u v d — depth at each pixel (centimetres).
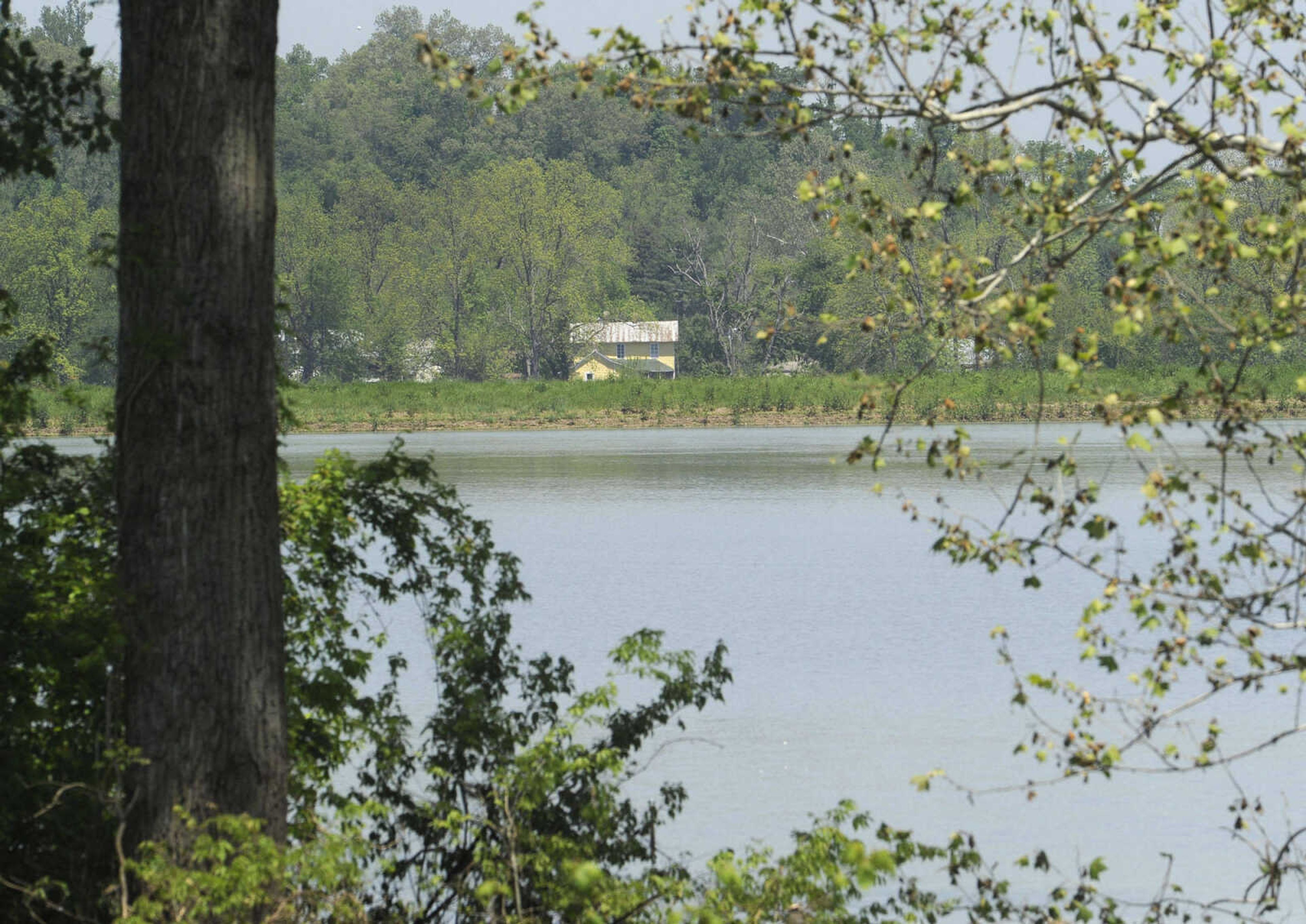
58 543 3538
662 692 3603
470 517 4141
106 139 4006
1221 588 2594
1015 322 2506
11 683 3095
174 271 2839
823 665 7038
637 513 14412
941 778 5141
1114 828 4641
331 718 3772
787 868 2809
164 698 2830
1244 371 2619
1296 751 5422
